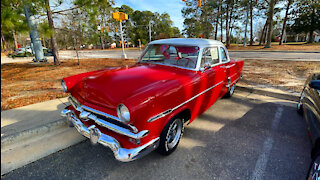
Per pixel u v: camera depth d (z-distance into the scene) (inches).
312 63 391.5
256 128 137.5
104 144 84.7
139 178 89.6
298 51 733.3
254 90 224.7
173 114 95.8
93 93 93.9
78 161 101.8
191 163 99.9
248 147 114.3
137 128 80.6
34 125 130.4
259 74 309.6
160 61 135.4
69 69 356.2
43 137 124.7
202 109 133.3
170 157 104.6
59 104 172.6
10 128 125.8
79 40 428.1
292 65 384.2
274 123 145.1
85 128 96.0
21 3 198.8
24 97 191.9
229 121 148.6
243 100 197.9
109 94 87.3
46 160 102.3
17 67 387.2
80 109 98.9
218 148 113.1
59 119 140.3
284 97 203.5
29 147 113.6
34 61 501.4
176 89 95.7
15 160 101.8
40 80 268.5
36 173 93.0
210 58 138.1
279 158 104.5
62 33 427.5
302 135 128.1
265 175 92.0
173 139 107.1
